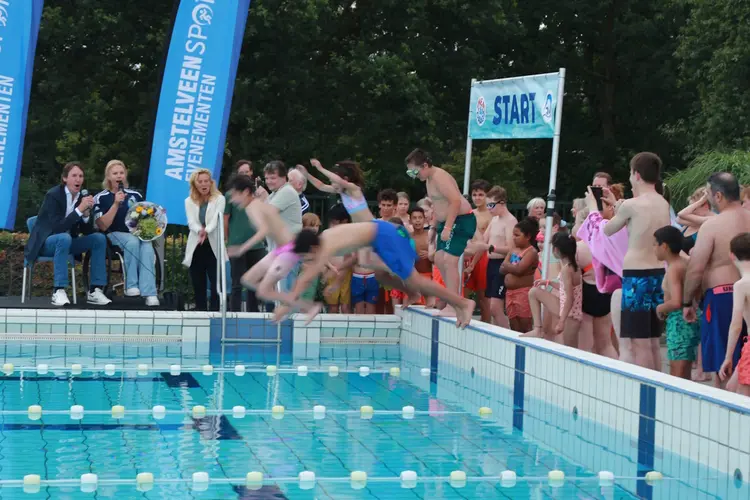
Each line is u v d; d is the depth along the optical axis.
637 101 29.64
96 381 8.49
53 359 9.62
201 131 12.25
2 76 12.00
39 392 7.89
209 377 8.91
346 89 22.94
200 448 6.08
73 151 24.62
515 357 8.19
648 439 6.15
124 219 11.25
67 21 20.66
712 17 22.97
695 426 5.66
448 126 24.97
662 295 7.16
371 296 11.60
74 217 10.94
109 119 23.44
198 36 12.22
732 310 6.56
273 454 5.96
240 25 12.38
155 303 11.24
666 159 29.22
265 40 21.75
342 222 10.76
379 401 7.87
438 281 10.57
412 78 22.06
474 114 10.57
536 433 6.69
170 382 8.58
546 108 9.35
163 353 10.27
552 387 7.49
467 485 5.32
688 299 6.84
